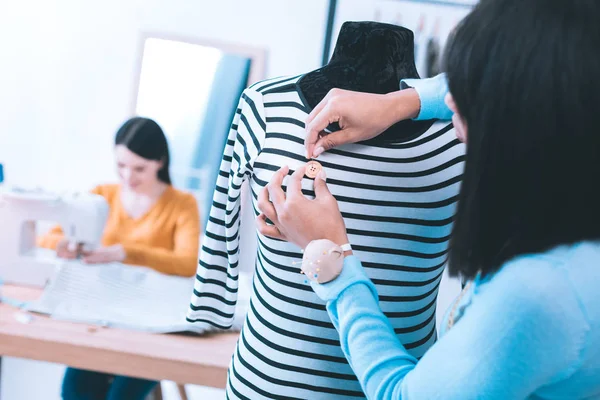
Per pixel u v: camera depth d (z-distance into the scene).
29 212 1.94
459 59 0.73
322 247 0.83
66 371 2.03
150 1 2.91
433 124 0.99
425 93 0.96
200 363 1.60
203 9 2.90
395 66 1.02
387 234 0.98
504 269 0.70
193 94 2.91
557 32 0.66
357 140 0.94
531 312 0.66
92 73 2.96
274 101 0.99
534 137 0.67
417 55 2.78
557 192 0.68
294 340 1.00
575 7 0.67
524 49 0.67
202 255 1.18
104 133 3.00
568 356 0.67
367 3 2.81
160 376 1.62
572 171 0.67
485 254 0.74
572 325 0.66
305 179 0.95
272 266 1.00
